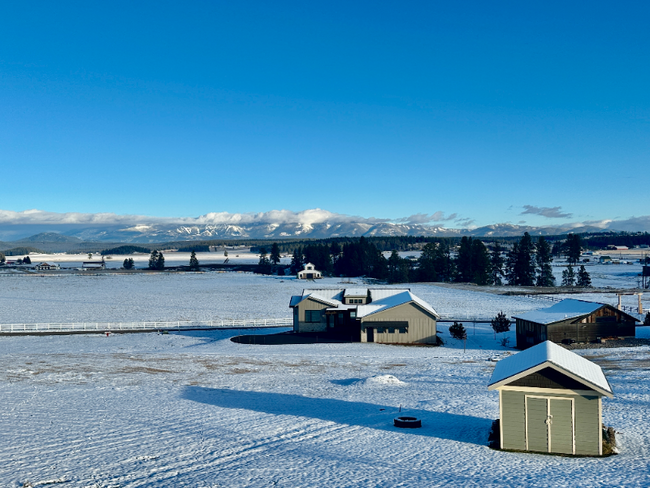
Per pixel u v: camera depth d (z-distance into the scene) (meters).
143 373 34.97
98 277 153.75
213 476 16.62
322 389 31.05
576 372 18.92
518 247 137.12
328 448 19.89
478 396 29.25
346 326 58.16
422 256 147.75
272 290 110.56
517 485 16.05
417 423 22.92
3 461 17.53
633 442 20.61
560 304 53.91
